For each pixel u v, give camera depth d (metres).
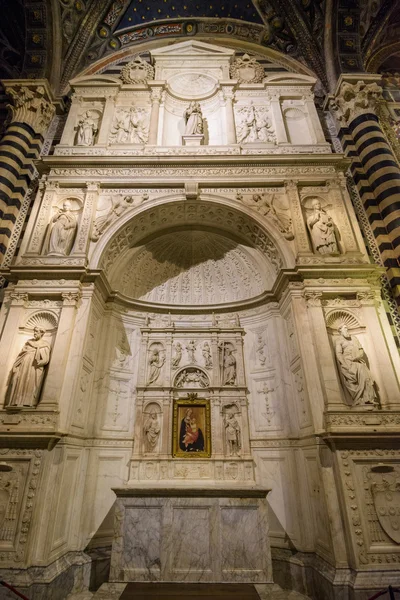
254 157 8.32
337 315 6.65
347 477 5.15
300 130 9.61
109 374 7.59
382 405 5.80
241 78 10.45
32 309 6.60
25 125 9.35
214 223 8.70
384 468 5.25
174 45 10.82
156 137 9.05
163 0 11.90
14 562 4.72
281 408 7.21
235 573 5.11
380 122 10.50
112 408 7.44
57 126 10.15
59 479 5.41
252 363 8.05
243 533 5.33
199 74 10.45
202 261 9.31
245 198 8.10
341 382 6.04
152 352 8.27
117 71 11.82
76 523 5.91
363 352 6.18
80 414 6.39
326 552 5.21
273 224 7.71
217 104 10.02
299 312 6.69
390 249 7.81
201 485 6.20
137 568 5.15
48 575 4.79
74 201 8.06
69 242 7.42
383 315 7.01
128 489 5.51
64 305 6.52
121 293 8.20
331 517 5.08
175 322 8.75
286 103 10.09
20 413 5.57
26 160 9.04
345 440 5.28
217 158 8.30
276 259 7.82
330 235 7.39
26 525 4.92
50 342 6.35
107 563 5.99
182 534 5.33
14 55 11.55
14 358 6.16
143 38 12.44
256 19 12.05
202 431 7.57
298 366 6.70
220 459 7.15
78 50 11.51
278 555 6.06
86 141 8.99
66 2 10.98
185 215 8.49
